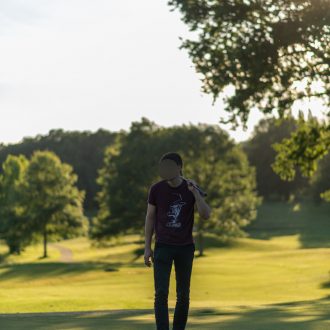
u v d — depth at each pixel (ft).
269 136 581.53
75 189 391.04
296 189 574.15
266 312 57.00
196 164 327.88
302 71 103.55
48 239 382.83
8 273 227.40
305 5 100.53
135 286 160.76
